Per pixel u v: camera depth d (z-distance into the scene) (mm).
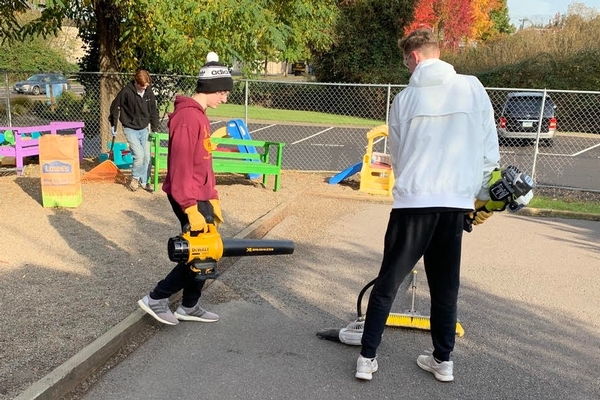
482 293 5070
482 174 3252
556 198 9633
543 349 4000
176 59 9141
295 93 26656
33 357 3389
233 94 26422
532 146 17406
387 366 3666
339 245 6406
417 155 3170
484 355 3881
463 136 3150
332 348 3875
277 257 5855
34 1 8336
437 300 3373
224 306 4508
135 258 5320
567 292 5156
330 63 26266
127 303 4250
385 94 25094
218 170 8430
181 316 4098
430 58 3291
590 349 4023
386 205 8633
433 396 3336
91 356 3350
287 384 3385
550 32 25078
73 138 7043
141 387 3277
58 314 4008
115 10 10094
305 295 4840
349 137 18453
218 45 8641
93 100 13508
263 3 9180
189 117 3502
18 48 28422
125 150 9992
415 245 3215
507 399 3340
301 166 13289
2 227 6148
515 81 22484
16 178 8891
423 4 29219
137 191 8289
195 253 3402
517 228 7543
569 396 3398
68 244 5672
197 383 3350
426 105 3172
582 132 21406
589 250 6566
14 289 4430
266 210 7617
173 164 3490
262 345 3871
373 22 25641
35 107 15391
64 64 29938
